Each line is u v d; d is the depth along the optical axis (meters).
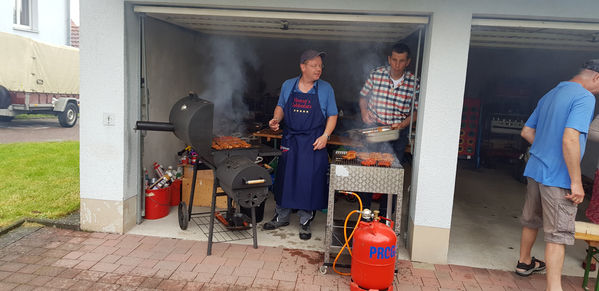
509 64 8.93
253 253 3.67
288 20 4.16
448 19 3.31
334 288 3.13
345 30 4.77
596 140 3.45
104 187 3.90
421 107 3.59
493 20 3.36
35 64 11.55
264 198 3.48
